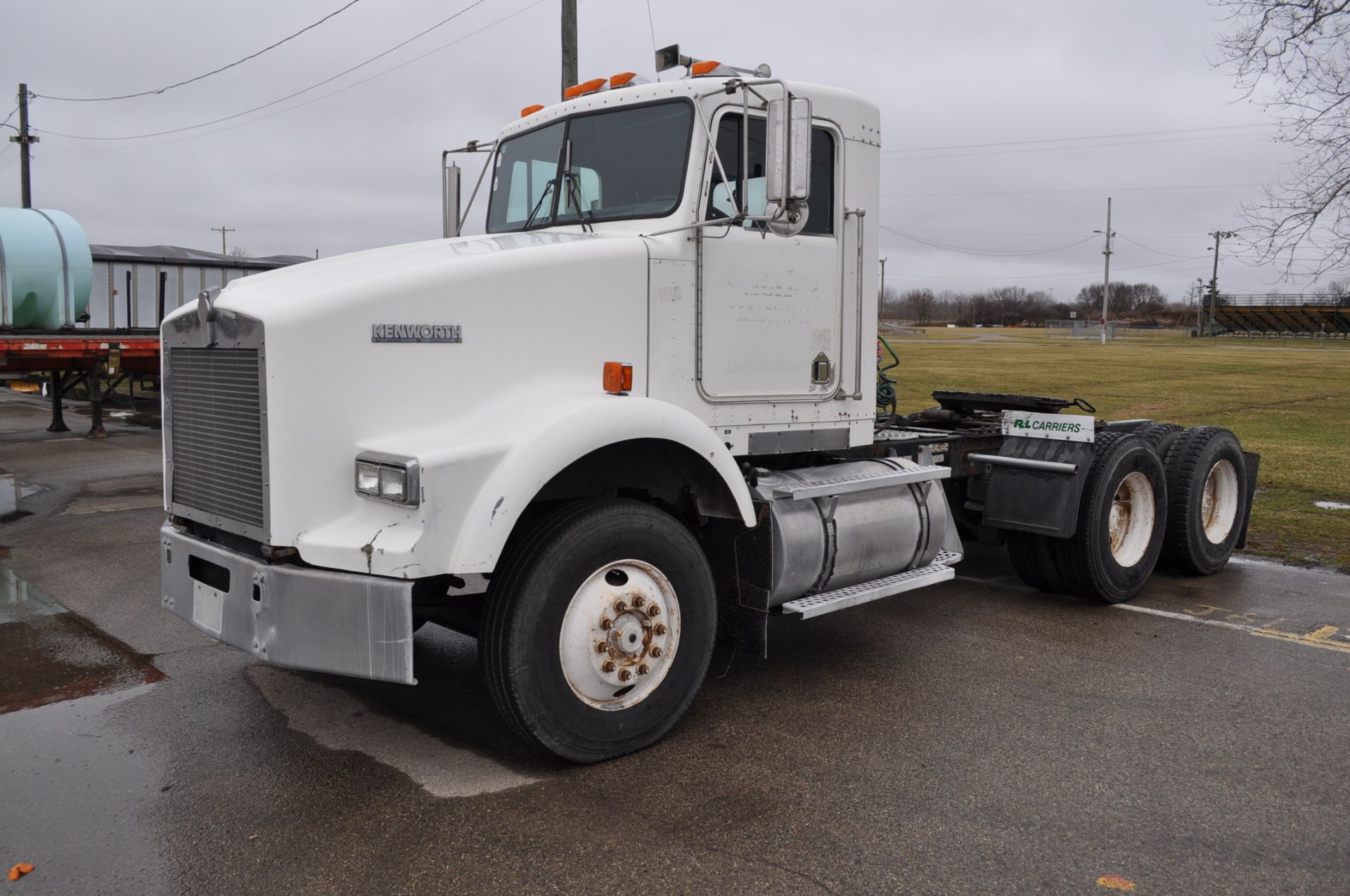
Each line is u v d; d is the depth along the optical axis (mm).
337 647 3486
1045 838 3348
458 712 4523
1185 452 6988
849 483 4824
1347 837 3367
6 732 4285
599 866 3162
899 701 4641
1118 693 4750
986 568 7613
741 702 4645
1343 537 8500
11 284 14938
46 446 14898
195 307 3945
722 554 4559
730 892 3008
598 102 4754
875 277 5125
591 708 3867
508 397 3945
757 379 4652
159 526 8945
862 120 4980
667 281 4324
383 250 4359
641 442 4215
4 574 7164
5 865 3189
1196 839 3346
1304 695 4727
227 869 3158
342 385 3619
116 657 5301
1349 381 27844
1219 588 6891
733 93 4449
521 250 4016
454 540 3471
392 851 3260
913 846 3285
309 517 3594
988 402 6977
